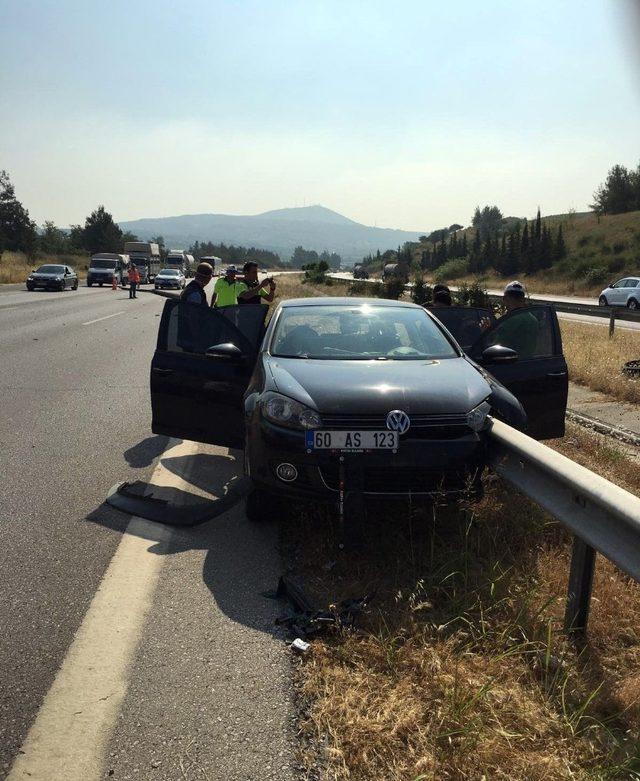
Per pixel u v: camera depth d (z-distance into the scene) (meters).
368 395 4.16
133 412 7.99
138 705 2.69
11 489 5.24
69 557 4.04
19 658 2.99
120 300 30.61
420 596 3.51
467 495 4.06
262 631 3.25
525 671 2.88
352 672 2.87
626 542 2.79
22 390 9.22
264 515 4.58
